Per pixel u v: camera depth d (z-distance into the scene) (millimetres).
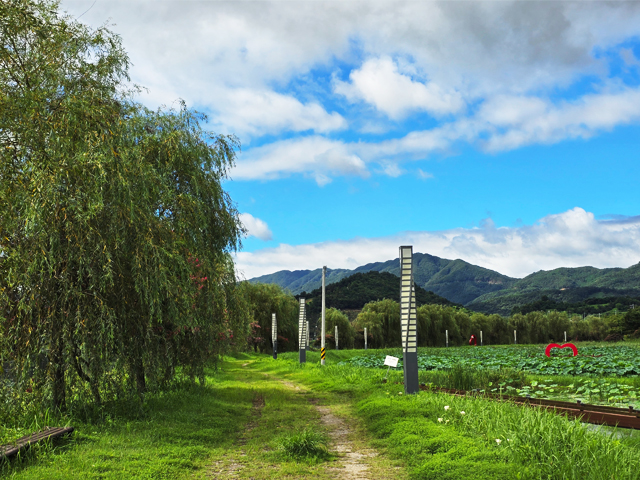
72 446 6801
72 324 8344
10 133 7691
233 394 13805
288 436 8227
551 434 6117
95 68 9914
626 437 7195
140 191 9289
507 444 6430
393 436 7973
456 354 38938
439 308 77562
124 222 8867
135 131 10625
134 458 6473
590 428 8258
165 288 9539
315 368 23000
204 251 11672
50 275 7703
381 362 28719
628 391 12766
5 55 8102
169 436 7949
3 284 7594
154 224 9570
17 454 5996
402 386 14297
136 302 9664
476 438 7129
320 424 10008
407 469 6328
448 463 5961
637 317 88625
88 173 8234
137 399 9805
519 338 92938
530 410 7949
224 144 13438
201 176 12016
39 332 7965
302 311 28562
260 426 9719
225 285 13531
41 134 7840
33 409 7980
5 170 7477
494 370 17359
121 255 8953
